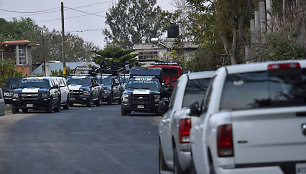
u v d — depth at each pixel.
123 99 76.00
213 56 87.31
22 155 35.03
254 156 15.61
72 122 63.19
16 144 41.50
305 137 15.56
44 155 34.94
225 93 16.78
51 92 84.12
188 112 21.88
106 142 42.44
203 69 89.69
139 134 48.91
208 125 16.69
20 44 192.50
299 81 16.58
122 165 30.30
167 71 95.44
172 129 23.16
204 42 84.38
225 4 64.38
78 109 95.25
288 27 51.41
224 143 15.65
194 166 19.67
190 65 94.62
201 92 24.77
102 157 33.75
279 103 16.44
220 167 15.71
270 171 15.54
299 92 16.48
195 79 25.08
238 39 65.94
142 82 78.25
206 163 17.30
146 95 75.50
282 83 16.59
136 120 66.56
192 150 20.06
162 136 25.91
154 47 185.62
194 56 97.69
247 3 65.19
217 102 16.77
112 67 128.12
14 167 29.92
